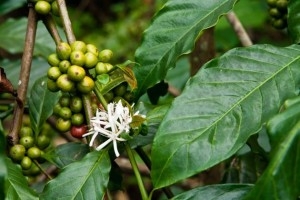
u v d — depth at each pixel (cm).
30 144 62
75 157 63
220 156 48
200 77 52
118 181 65
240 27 90
